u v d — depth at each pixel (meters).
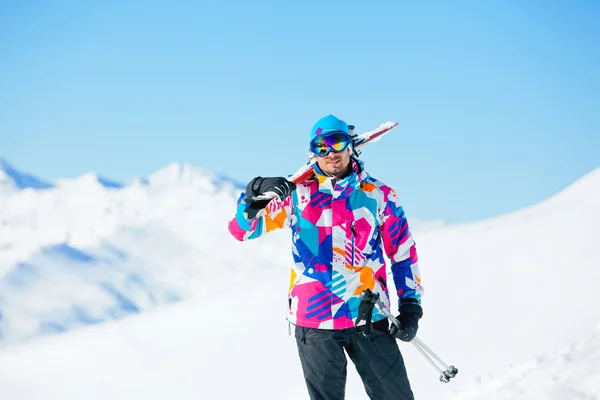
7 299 82.12
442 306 15.68
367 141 3.63
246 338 18.03
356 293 3.49
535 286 16.53
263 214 3.52
